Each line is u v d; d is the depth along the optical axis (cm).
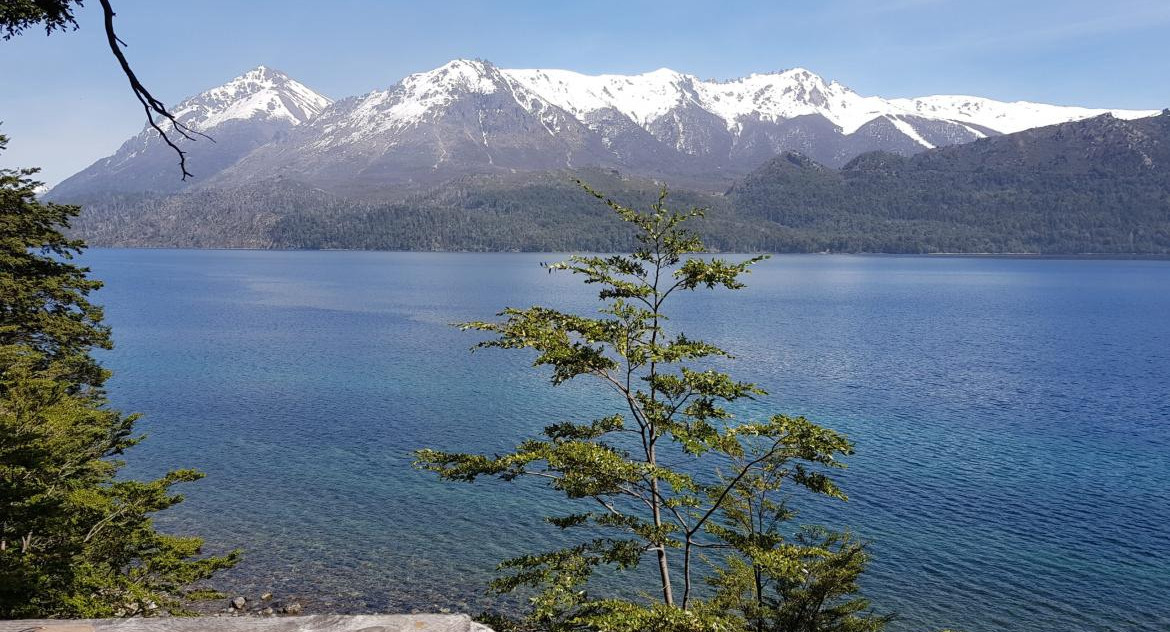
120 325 11975
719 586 1948
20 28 764
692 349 1437
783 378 7569
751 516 1850
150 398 6506
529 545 3419
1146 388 7281
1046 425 5653
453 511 3834
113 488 1883
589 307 15638
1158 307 16825
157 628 240
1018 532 3512
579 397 6600
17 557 1506
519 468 1414
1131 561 3216
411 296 18400
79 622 246
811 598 1747
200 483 4234
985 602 2864
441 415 5916
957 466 4531
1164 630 2689
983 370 8281
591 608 1317
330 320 12938
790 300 18612
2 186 2216
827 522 3591
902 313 15275
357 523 3675
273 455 4794
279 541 3456
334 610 2850
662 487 4000
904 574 3078
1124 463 4628
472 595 2973
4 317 2300
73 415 1703
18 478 1505
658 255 1551
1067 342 10888
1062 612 2794
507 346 1452
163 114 686
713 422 5084
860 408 6175
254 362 8488
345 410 6088
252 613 2816
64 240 2502
